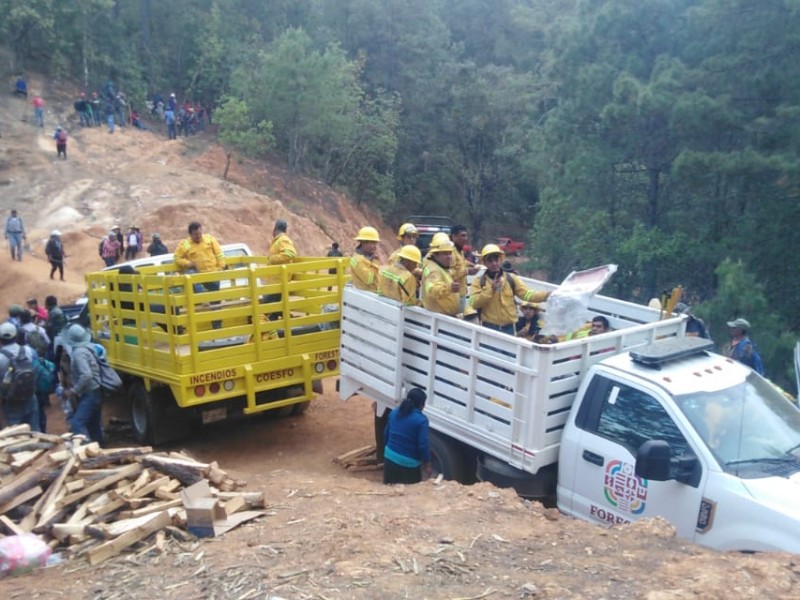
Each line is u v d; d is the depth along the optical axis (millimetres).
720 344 19281
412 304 8062
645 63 25016
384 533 5188
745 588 4164
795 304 21578
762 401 6121
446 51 51781
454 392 7410
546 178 35094
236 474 8812
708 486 5461
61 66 42688
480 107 48188
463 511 5672
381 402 8547
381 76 49094
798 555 4691
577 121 27031
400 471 7102
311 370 10094
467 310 7852
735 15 21438
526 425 6621
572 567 4590
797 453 5711
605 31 25688
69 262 24469
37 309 14492
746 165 19875
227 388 9508
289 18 50250
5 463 6391
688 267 23688
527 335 8586
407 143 48750
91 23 44344
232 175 36906
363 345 8570
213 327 9539
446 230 26281
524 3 62438
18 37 41406
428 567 4590
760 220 21609
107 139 36562
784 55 20812
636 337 7215
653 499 5789
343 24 50125
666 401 5891
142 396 10203
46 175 30969
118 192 30094
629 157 25500
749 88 21125
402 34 49562
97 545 5402
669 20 24672
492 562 4688
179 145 38188
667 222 25562
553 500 6891
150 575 4816
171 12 49344
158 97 44500
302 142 40844
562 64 27719
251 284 9562
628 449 6008
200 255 11102
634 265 24484
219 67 46438
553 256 29422
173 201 29484
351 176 44781
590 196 27359
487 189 49656
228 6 48312
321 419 11492
